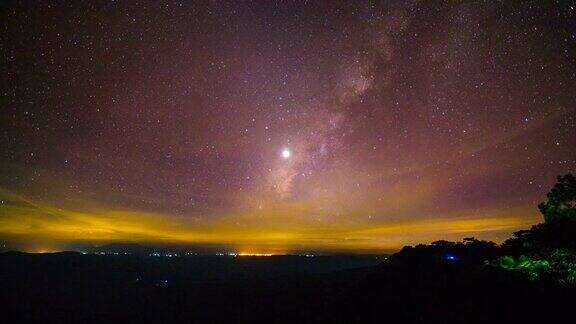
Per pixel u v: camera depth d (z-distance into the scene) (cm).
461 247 1305
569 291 793
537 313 752
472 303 873
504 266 952
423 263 1228
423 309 957
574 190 1025
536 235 991
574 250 895
